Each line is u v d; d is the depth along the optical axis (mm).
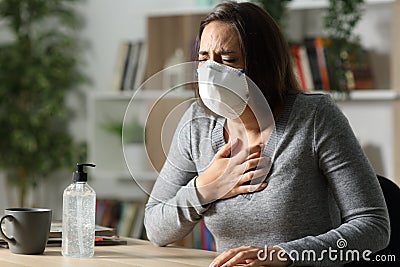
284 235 1843
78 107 4812
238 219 1874
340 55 3588
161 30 4148
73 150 4695
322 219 1854
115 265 1682
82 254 1781
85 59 4770
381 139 3812
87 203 1781
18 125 4652
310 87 3699
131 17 4586
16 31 4699
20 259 1745
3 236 1826
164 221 1940
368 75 3711
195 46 1905
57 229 2039
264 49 1858
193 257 1820
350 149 1812
